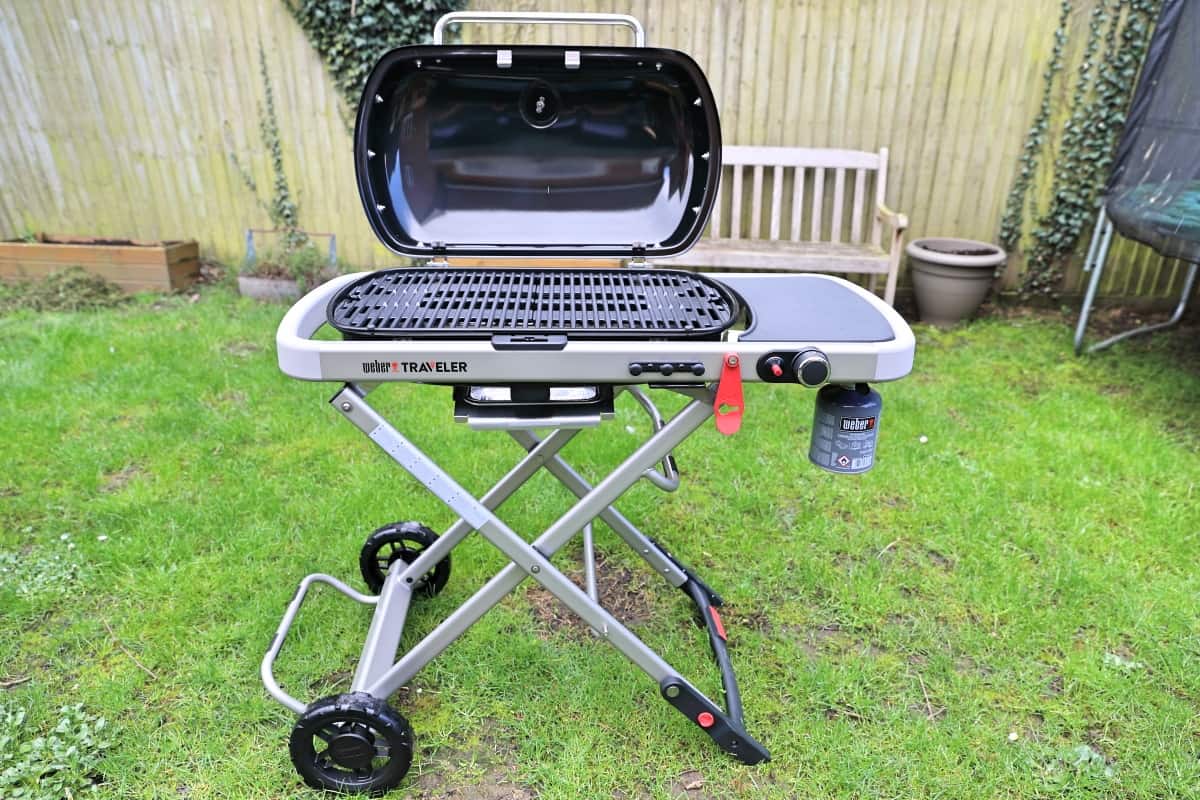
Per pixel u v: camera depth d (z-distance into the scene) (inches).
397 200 56.6
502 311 47.6
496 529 51.4
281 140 169.3
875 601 75.4
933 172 159.6
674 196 58.2
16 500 89.8
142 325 147.9
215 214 177.3
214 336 142.8
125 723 60.9
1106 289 163.9
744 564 81.9
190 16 160.4
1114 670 67.0
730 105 158.6
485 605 55.0
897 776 57.4
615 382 44.6
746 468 99.5
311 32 159.5
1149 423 113.1
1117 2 142.6
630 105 56.3
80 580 76.5
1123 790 56.4
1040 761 58.8
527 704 63.6
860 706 63.3
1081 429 111.0
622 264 59.9
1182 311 149.3
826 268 146.1
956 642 70.7
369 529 85.6
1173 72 120.8
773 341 44.6
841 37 151.1
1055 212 158.7
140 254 164.7
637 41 54.0
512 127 56.7
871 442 48.5
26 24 162.1
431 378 43.8
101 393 117.4
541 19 53.9
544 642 70.3
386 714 52.7
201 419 110.3
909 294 170.4
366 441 106.3
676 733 60.6
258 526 85.3
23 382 119.5
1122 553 82.7
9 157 174.1
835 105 156.5
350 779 54.9
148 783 56.2
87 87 167.3
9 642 69.0
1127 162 132.0
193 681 64.9
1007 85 151.4
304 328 46.0
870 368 44.4
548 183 58.7
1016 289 167.0
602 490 51.4
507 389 46.4
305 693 64.2
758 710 63.1
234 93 166.4
